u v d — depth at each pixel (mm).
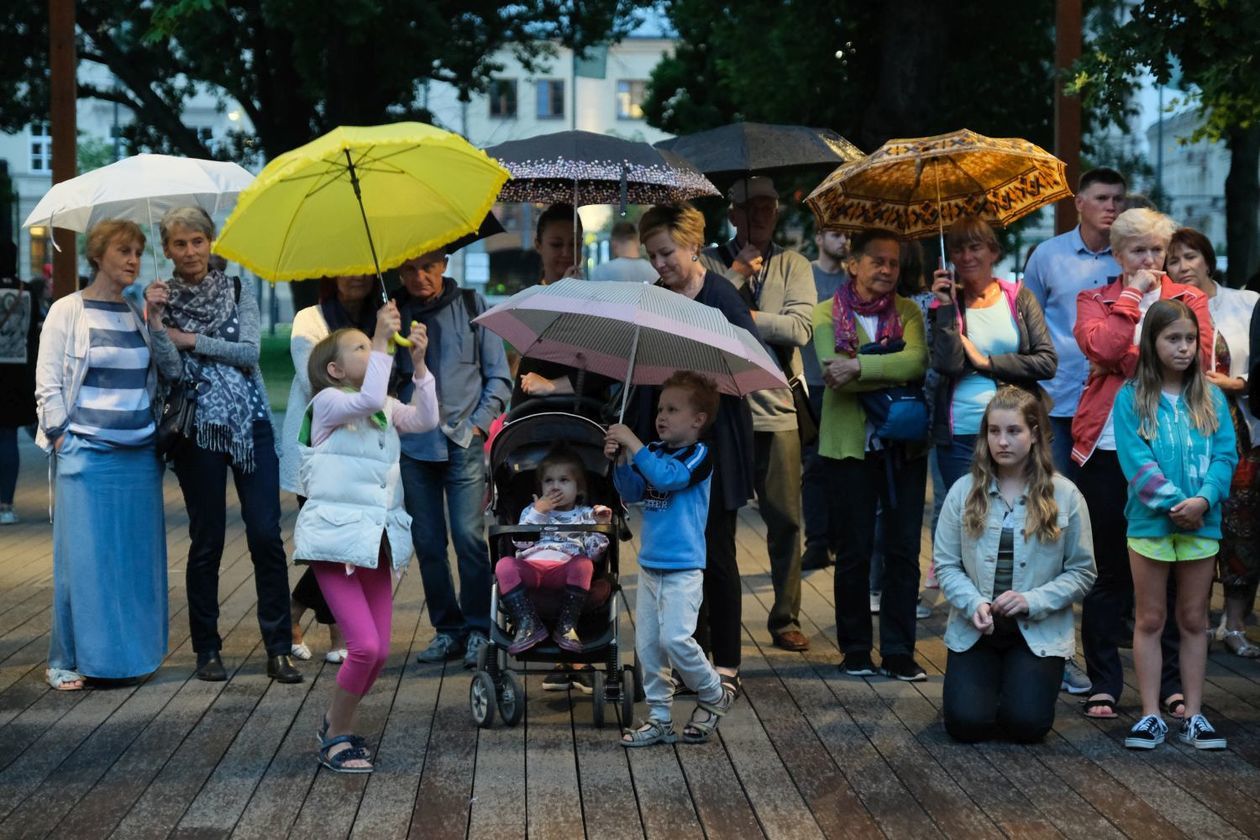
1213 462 5438
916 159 6016
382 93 23031
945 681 5598
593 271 7414
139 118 28359
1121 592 5957
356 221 5641
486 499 6402
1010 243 21234
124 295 6531
